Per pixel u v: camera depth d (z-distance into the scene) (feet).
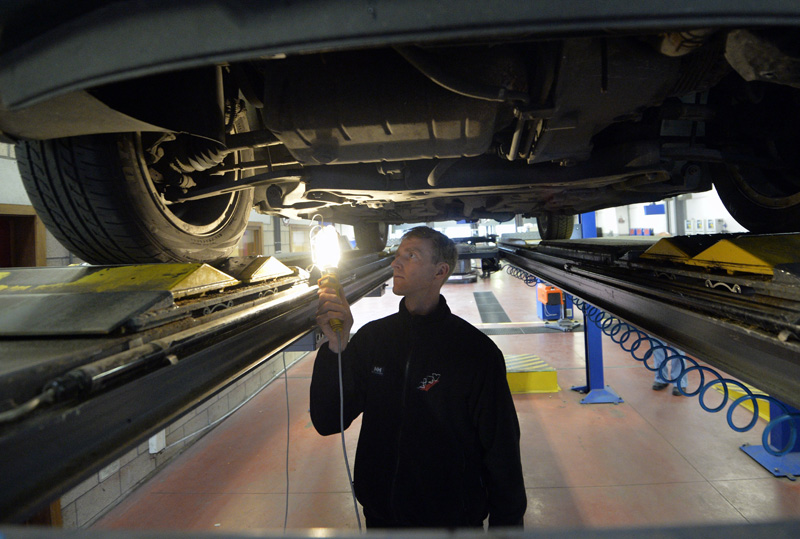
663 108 5.74
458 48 3.70
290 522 10.98
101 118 3.73
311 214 9.98
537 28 2.13
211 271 4.53
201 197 6.11
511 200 9.68
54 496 2.06
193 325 3.75
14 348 2.80
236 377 3.85
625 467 12.67
